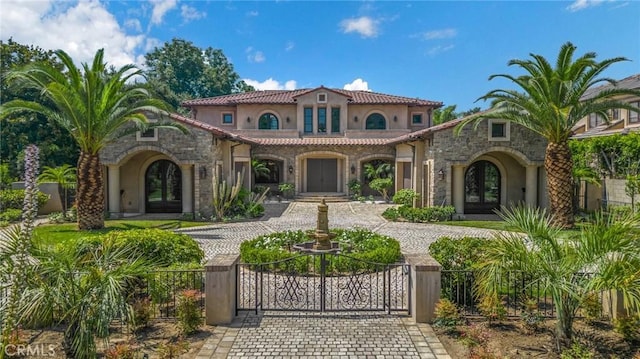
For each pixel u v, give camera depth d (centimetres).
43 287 556
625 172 2108
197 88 6400
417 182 2378
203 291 895
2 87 3172
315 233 1202
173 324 736
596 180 2161
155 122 1855
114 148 2114
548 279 583
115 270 604
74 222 2002
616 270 549
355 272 1072
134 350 609
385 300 864
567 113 1670
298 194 3177
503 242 631
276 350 638
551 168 1730
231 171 2505
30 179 486
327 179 3366
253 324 745
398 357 614
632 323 646
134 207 2377
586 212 2253
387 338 680
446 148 2089
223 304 744
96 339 660
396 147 2992
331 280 937
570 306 611
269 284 912
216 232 1742
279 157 3177
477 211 2369
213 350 638
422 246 1444
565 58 1611
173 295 832
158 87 4541
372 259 1083
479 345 630
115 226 1838
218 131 2116
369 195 3238
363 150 3172
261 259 1095
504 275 703
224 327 731
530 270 612
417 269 741
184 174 2122
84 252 799
